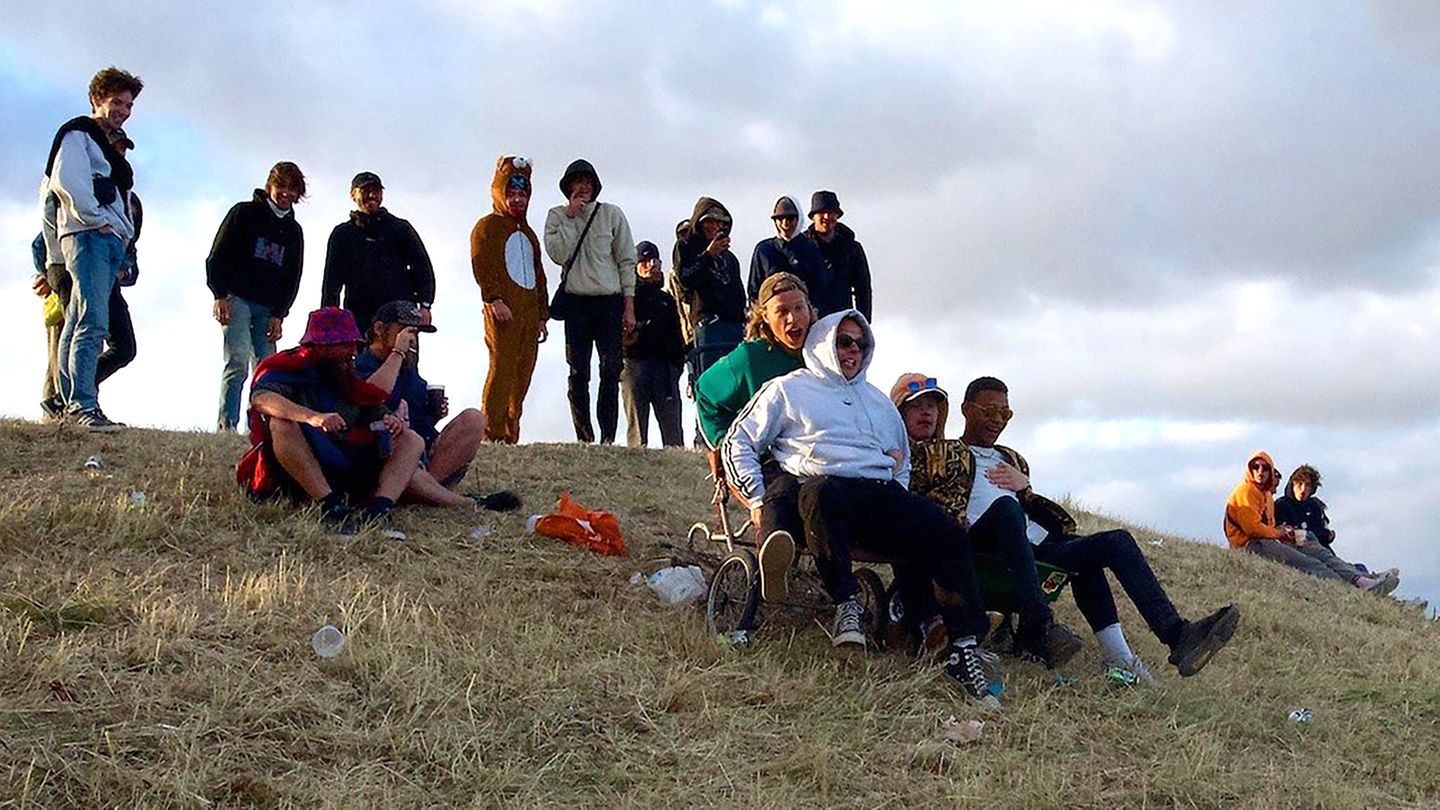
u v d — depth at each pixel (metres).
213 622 5.81
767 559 6.02
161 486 7.93
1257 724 6.55
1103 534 6.96
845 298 11.50
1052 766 5.59
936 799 5.20
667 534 8.66
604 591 7.19
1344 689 7.52
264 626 5.83
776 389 6.56
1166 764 5.77
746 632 6.43
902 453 6.67
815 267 11.07
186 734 4.85
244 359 10.48
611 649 6.21
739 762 5.29
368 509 7.69
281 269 10.62
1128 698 6.53
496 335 11.07
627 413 12.59
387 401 8.17
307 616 5.97
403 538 7.57
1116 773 5.70
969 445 7.25
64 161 9.06
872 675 6.26
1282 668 7.86
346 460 7.80
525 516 8.38
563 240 11.61
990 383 7.24
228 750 4.81
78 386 9.33
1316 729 6.71
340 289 10.67
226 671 5.30
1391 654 8.80
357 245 10.62
